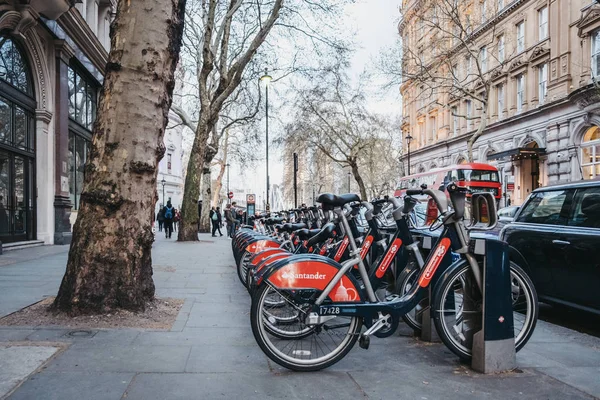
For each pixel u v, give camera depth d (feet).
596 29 83.92
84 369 11.49
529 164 108.58
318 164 155.84
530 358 13.16
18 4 40.57
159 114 17.66
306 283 11.95
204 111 63.52
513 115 109.19
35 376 10.94
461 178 82.58
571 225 18.74
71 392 10.05
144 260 17.80
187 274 29.81
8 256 38.60
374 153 157.69
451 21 98.32
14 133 44.93
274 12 60.64
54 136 52.01
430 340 14.78
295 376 11.44
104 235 16.79
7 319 15.98
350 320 12.64
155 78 17.30
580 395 10.46
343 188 241.96
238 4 63.21
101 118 17.08
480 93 126.00
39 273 28.27
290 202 224.12
